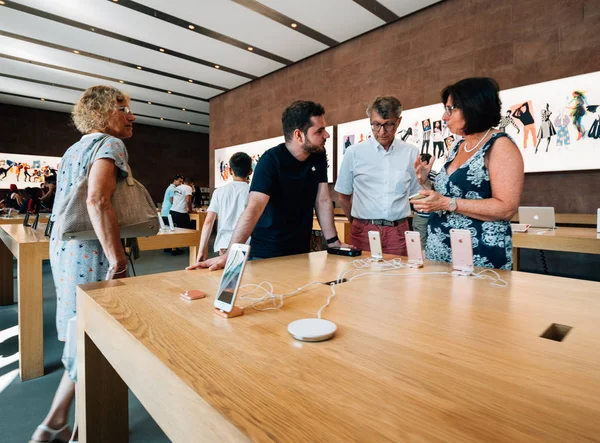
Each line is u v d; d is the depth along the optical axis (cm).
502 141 131
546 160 384
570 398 43
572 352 56
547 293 89
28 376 199
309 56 647
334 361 53
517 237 257
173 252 641
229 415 40
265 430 37
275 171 155
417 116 489
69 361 130
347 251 146
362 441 35
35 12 503
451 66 462
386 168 224
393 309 77
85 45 605
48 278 445
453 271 112
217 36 572
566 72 373
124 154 137
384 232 226
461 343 60
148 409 58
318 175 175
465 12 448
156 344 60
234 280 75
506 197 127
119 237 131
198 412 45
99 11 501
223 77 752
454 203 131
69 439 147
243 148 800
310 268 121
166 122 1163
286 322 70
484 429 37
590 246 227
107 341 75
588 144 357
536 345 59
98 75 743
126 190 140
